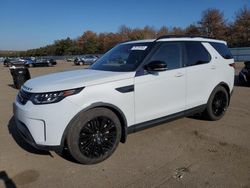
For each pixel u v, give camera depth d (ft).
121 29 302.86
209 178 11.48
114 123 13.24
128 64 14.71
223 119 19.79
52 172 12.23
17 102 13.37
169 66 15.56
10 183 11.38
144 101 14.29
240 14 211.00
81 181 11.44
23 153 14.24
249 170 12.10
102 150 13.00
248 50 139.03
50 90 11.89
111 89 12.98
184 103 16.46
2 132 17.70
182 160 13.20
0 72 91.61
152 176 11.73
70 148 12.15
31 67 135.54
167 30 282.56
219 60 18.89
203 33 228.43
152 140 15.74
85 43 322.14
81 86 12.19
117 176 11.78
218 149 14.42
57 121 11.75
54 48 367.04
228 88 19.79
